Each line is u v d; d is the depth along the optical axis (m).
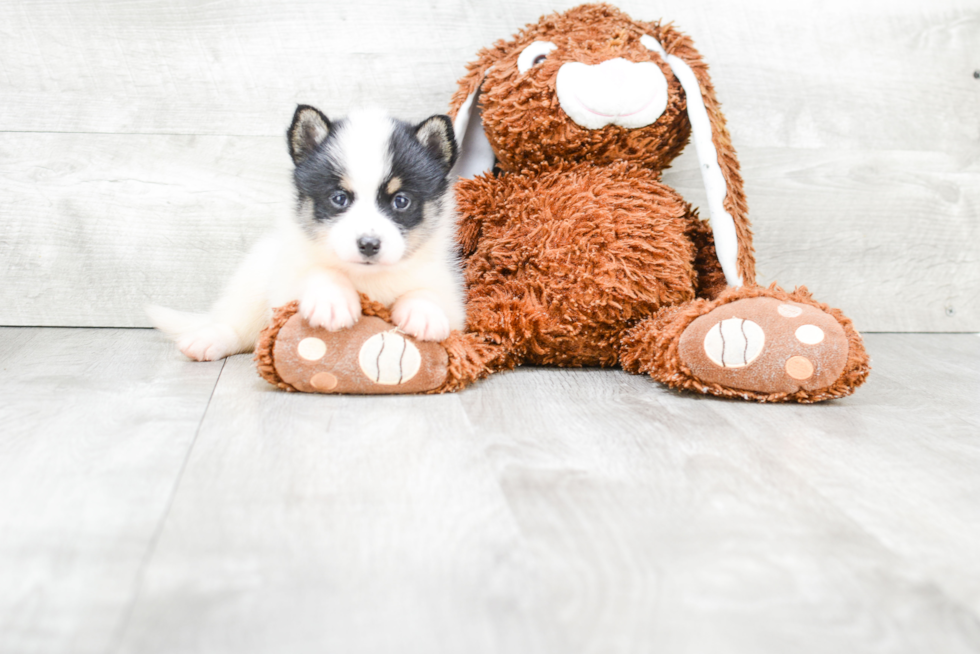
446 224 1.95
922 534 1.07
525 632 0.79
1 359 1.99
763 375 1.70
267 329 1.68
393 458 1.29
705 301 1.86
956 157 2.73
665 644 0.78
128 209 2.42
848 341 1.73
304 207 1.80
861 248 2.72
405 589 0.87
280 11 2.39
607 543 1.00
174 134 2.41
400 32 2.44
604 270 1.97
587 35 2.12
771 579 0.92
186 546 0.96
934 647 0.80
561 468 1.27
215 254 2.47
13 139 2.34
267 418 1.49
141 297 2.46
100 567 0.90
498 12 2.46
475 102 2.27
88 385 1.73
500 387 1.83
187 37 2.37
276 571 0.90
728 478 1.25
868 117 2.66
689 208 2.28
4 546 0.95
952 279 2.80
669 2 2.51
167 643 0.76
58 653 0.74
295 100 2.43
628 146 2.10
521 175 2.17
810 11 2.57
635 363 1.99
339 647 0.76
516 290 2.06
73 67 2.34
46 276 2.42
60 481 1.15
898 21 2.62
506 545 0.98
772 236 2.67
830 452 1.40
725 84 2.57
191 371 1.89
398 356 1.67
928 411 1.73
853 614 0.85
